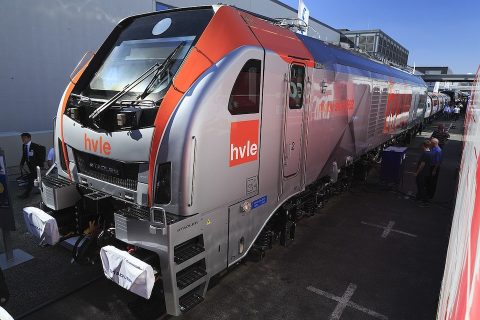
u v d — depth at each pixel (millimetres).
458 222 2473
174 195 3295
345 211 7684
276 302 4277
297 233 6352
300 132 5137
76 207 4336
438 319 2697
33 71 10445
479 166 1506
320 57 5531
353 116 7352
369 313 4152
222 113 3498
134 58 4129
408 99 13750
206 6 3957
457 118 36719
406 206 8195
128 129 3482
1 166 4594
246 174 4016
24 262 4906
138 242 3312
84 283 4434
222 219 3746
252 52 3840
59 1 10602
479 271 1066
